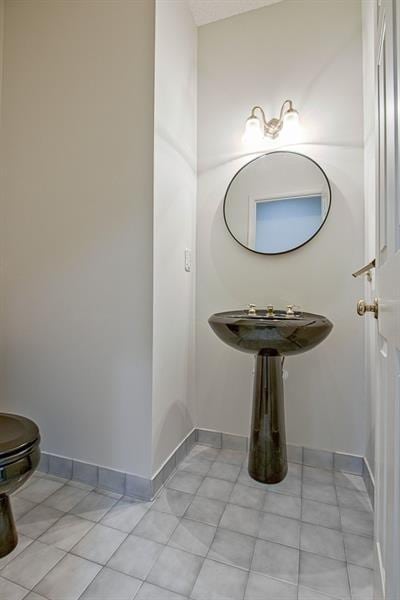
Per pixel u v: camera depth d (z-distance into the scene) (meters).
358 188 1.73
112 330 1.55
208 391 2.01
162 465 1.58
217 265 2.00
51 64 1.66
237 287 1.96
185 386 1.86
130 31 1.51
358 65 1.75
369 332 1.59
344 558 1.15
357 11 1.76
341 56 1.78
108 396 1.56
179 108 1.77
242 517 1.35
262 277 1.91
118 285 1.54
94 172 1.58
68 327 1.63
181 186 1.80
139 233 1.50
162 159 1.56
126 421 1.52
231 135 1.98
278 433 1.60
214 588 1.03
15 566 1.10
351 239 1.74
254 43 1.94
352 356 1.73
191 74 1.94
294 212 1.85
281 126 1.88
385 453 0.84
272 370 1.61
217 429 1.99
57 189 1.65
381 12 0.91
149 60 1.48
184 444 1.85
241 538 1.24
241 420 1.94
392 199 0.77
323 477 1.66
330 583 1.05
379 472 0.92
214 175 2.01
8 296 1.77
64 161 1.63
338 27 1.79
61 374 1.65
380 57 0.95
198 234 2.03
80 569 1.09
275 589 1.03
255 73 1.94
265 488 1.55
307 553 1.17
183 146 1.82
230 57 1.98
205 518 1.34
